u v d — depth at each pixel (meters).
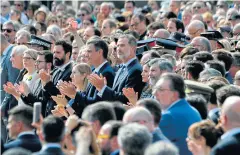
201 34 31.28
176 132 19.67
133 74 24.72
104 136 17.55
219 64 24.78
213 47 31.14
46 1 52.00
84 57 27.14
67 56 27.92
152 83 22.72
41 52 28.06
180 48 29.64
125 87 24.67
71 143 18.22
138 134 16.20
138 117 17.98
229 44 31.22
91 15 44.88
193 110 20.08
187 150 19.66
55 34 35.50
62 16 42.78
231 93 20.39
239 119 18.34
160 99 20.03
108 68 25.81
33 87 27.14
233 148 17.89
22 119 19.16
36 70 27.81
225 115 18.42
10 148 18.86
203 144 18.23
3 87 27.94
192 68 23.98
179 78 20.06
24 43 31.95
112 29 36.25
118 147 17.53
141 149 16.17
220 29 35.66
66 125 18.27
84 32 34.25
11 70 29.92
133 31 33.44
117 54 25.56
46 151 17.36
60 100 24.52
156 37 31.38
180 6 44.25
